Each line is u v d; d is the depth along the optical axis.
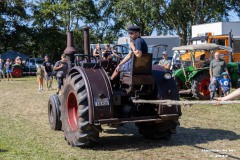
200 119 8.18
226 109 9.52
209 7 32.00
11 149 5.49
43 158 5.02
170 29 34.19
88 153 5.34
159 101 5.13
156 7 31.06
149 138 6.32
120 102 5.62
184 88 12.27
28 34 40.94
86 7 41.97
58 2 42.53
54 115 6.88
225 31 18.80
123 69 5.84
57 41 41.53
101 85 5.44
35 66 29.58
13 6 39.50
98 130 5.44
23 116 8.64
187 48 12.30
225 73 10.75
